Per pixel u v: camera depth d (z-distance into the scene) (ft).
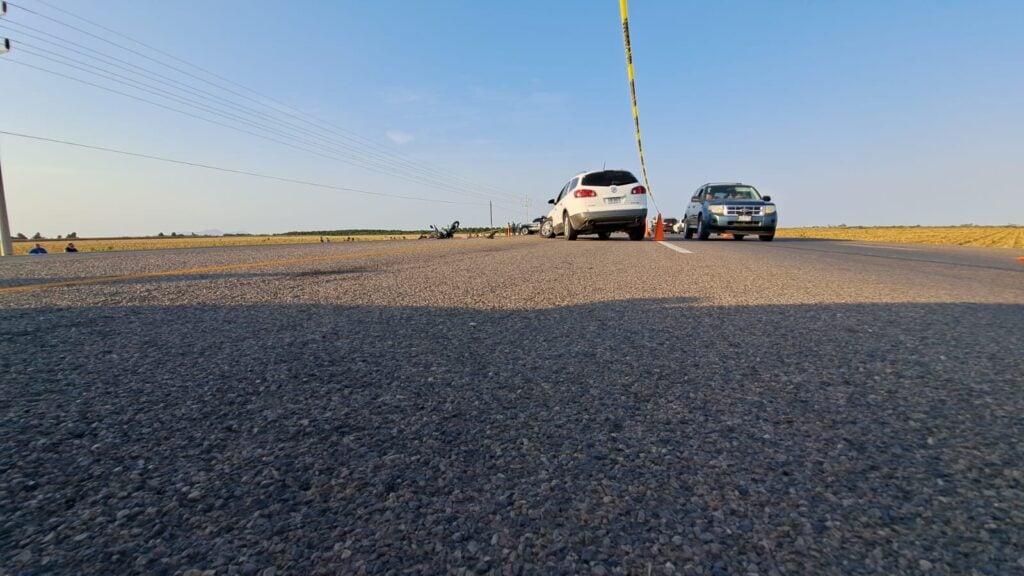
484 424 4.23
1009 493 3.10
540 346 6.89
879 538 2.69
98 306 9.98
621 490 3.17
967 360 6.12
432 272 16.60
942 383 5.24
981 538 2.67
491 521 2.87
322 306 10.10
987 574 2.40
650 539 2.69
